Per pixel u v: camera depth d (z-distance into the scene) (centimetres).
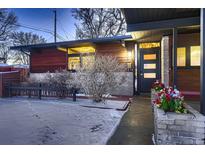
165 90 311
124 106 552
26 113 486
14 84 822
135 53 845
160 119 236
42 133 321
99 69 635
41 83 778
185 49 674
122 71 774
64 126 364
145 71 830
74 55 1019
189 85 669
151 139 288
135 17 477
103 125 371
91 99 675
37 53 1119
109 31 1728
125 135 308
